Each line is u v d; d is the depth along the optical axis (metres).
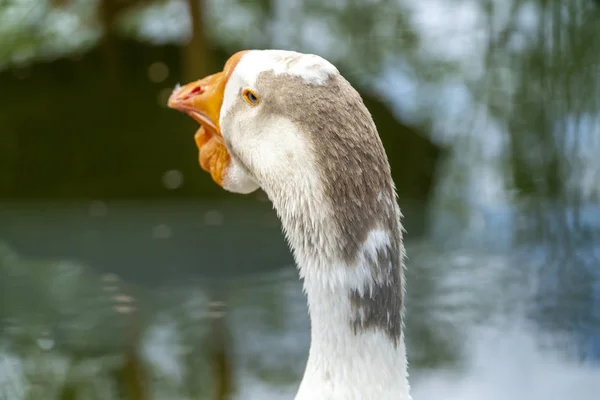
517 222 12.36
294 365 7.98
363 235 3.29
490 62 14.33
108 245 11.24
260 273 10.18
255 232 11.79
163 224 12.19
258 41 17.31
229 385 7.59
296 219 3.40
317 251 3.36
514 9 13.83
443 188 14.16
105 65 15.42
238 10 17.50
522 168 13.08
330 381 3.38
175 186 13.66
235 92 3.68
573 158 12.73
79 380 7.87
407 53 16.94
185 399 7.46
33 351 8.22
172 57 15.63
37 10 16.98
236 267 10.36
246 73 3.59
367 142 3.28
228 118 3.73
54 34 17.16
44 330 8.55
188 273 10.14
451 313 8.98
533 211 12.56
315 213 3.33
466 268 10.43
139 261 10.55
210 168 4.10
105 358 8.19
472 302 9.29
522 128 13.18
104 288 9.78
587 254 10.75
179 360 8.10
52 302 9.23
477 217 12.79
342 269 3.32
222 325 8.77
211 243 11.30
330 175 3.28
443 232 12.17
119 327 8.73
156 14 17.95
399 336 3.40
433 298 9.42
